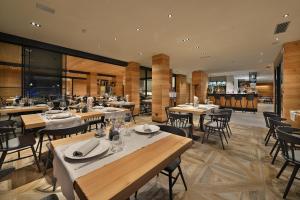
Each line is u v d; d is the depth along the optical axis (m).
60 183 0.98
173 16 3.08
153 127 1.66
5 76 6.52
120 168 0.87
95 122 2.92
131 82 7.36
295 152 2.00
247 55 6.16
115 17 3.13
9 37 4.09
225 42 4.63
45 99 5.34
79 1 2.61
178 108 3.91
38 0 2.59
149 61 7.41
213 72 11.40
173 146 1.20
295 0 2.53
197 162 2.64
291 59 4.44
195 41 4.54
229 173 2.30
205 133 4.02
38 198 1.73
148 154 1.05
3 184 1.96
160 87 5.93
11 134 3.00
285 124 2.76
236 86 13.33
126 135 1.47
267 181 2.11
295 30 3.70
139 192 1.85
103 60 6.44
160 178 2.14
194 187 1.96
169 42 4.64
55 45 4.94
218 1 2.58
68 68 8.96
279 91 6.41
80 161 0.95
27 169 2.30
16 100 4.65
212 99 11.09
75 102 5.93
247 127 5.24
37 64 5.18
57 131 1.78
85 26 3.57
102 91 13.24
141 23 3.39
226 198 1.77
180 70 10.38
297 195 1.83
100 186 0.71
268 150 3.19
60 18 3.20
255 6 2.71
